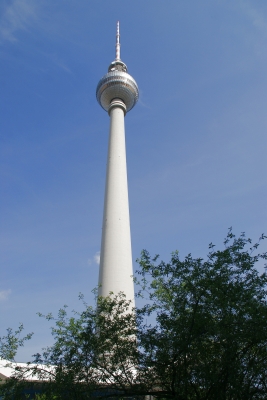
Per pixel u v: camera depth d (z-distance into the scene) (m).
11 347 26.16
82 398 19.11
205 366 17.83
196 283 19.89
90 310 30.28
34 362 21.19
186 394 18.30
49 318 30.19
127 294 58.12
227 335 17.17
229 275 20.27
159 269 21.41
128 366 20.17
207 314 18.78
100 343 20.88
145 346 19.70
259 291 19.84
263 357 19.03
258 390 18.28
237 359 18.06
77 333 25.27
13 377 21.58
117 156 74.69
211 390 18.31
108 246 62.38
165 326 20.05
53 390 19.61
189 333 18.53
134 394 19.39
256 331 17.17
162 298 27.59
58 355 21.09
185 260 20.98
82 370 20.16
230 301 18.92
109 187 70.06
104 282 58.72
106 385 20.27
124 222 65.62
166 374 19.45
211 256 20.66
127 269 60.81
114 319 22.34
